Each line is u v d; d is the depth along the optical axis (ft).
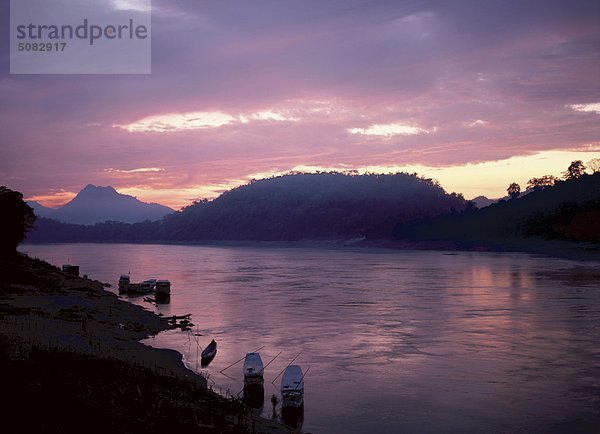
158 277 400.47
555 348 147.23
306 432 92.48
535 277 345.10
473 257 615.98
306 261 602.44
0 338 86.12
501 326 179.32
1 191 288.51
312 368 131.03
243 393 111.14
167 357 135.85
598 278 330.54
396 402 106.93
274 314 212.23
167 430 63.16
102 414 62.08
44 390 64.90
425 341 158.51
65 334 124.57
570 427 94.12
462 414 100.58
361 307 228.84
